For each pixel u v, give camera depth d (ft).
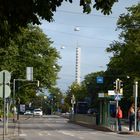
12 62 236.63
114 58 250.98
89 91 420.36
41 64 291.38
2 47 44.24
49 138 115.65
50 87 301.43
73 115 253.03
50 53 300.20
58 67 310.45
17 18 40.93
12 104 267.18
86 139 112.98
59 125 202.49
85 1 40.09
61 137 119.75
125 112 313.12
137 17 237.66
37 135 127.85
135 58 235.20
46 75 296.71
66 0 40.75
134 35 236.43
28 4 39.73
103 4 40.50
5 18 40.81
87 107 326.65
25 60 282.97
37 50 291.79
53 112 594.24
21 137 118.32
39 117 363.97
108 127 163.43
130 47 235.40
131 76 241.14
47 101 583.17
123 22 241.96
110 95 168.96
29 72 240.12
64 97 610.65
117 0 40.70
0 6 39.24
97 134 136.36
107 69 342.64
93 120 191.21
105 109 173.27
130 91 259.39
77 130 160.25
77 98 507.71
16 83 250.16
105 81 343.87
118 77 295.07
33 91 299.79
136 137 124.88
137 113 150.20
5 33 42.39
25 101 299.58
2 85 80.33
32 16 41.11
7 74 79.15
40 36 291.17
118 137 123.34
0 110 237.04
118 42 250.57
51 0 40.63
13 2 39.34
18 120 254.88
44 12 40.70
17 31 42.83
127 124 210.59
